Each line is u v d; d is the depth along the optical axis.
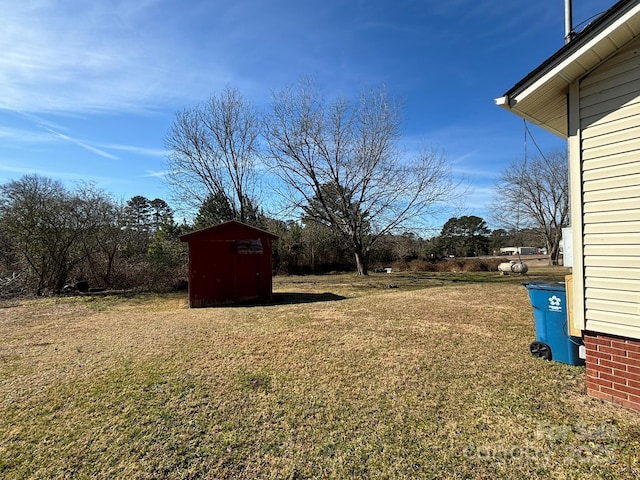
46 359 4.66
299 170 16.81
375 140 16.38
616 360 2.77
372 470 2.16
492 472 2.09
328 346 4.90
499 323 6.06
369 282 15.34
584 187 2.89
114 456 2.37
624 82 2.65
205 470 2.20
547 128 4.03
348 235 18.12
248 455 2.35
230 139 20.05
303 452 2.37
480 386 3.35
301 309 8.18
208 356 4.59
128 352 4.89
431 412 2.88
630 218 2.62
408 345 4.83
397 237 17.80
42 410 3.10
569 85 3.01
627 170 2.63
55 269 12.92
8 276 12.74
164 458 2.34
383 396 3.21
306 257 23.83
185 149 19.39
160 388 3.54
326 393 3.32
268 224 22.09
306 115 16.44
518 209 29.09
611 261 2.74
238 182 20.48
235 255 9.57
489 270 22.56
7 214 12.30
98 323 7.14
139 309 8.99
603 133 2.77
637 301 2.60
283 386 3.53
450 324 6.09
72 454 2.41
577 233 2.95
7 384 3.75
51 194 12.98
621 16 2.45
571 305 3.59
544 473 2.06
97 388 3.58
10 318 7.85
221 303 9.35
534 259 31.64
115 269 14.37
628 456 2.15
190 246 9.18
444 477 2.07
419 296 9.86
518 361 4.01
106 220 14.38
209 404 3.15
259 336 5.61
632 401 2.68
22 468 2.26
